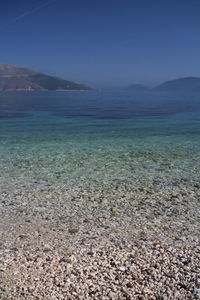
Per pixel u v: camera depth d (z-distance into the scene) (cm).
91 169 1697
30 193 1264
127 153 2178
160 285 537
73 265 620
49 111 7281
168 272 578
